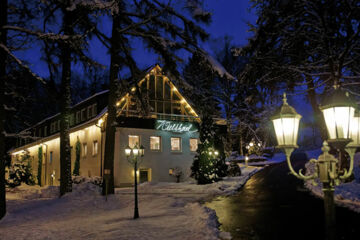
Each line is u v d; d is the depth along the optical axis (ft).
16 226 42.42
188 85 63.26
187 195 65.46
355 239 26.18
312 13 43.04
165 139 104.63
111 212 50.49
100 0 48.03
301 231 30.45
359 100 47.19
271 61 48.24
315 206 43.32
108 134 65.26
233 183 76.95
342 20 41.75
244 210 44.01
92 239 30.55
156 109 104.58
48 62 52.42
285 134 13.26
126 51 61.87
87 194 64.39
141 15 59.16
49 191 75.66
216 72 55.62
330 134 12.78
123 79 65.41
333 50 44.57
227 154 127.75
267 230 31.65
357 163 72.64
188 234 30.53
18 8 47.80
